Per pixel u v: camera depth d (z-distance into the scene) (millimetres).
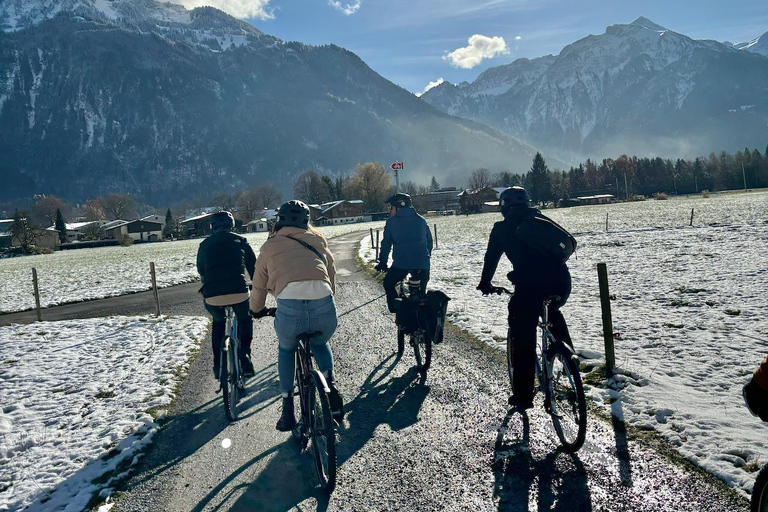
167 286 18844
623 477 3646
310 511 3500
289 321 3963
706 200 71375
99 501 3828
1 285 24672
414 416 4949
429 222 72000
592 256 17547
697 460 3770
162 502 3764
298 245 4113
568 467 3830
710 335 6969
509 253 4355
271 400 5707
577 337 7289
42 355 8719
